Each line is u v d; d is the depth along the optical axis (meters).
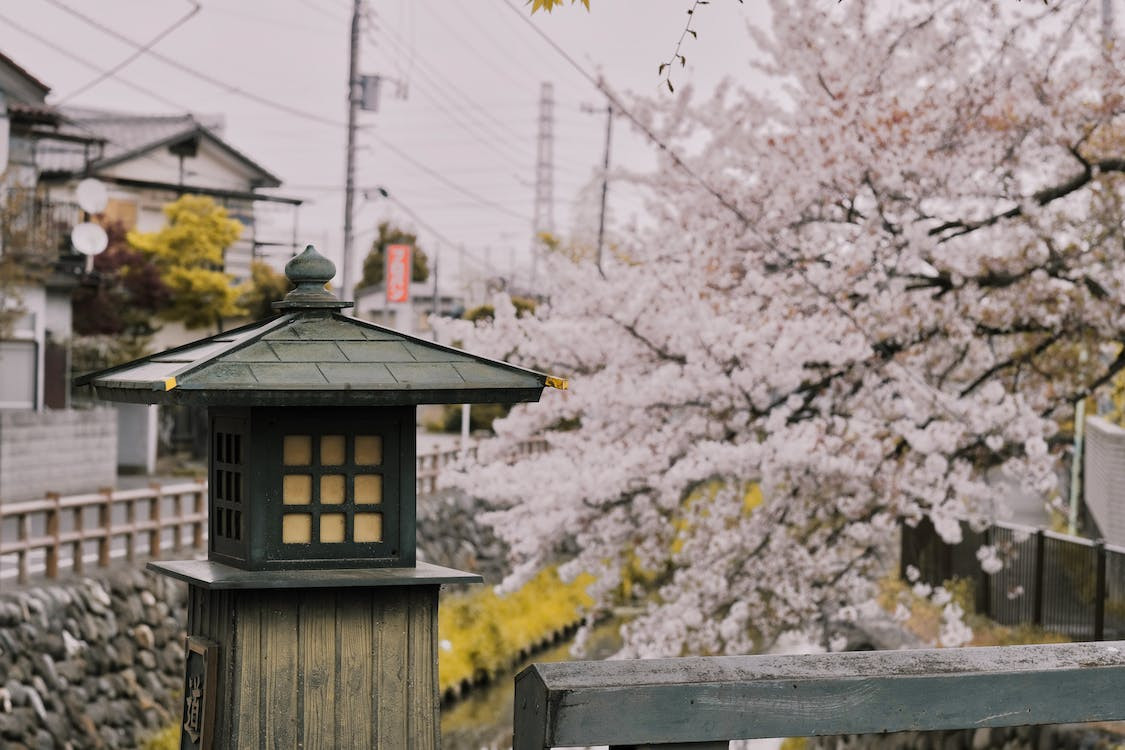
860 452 8.09
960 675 1.70
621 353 8.56
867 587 8.83
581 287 8.55
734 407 8.25
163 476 24.97
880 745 7.39
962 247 8.55
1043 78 8.41
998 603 10.72
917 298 8.52
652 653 8.27
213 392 1.88
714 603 8.41
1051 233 8.66
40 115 20.30
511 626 14.51
